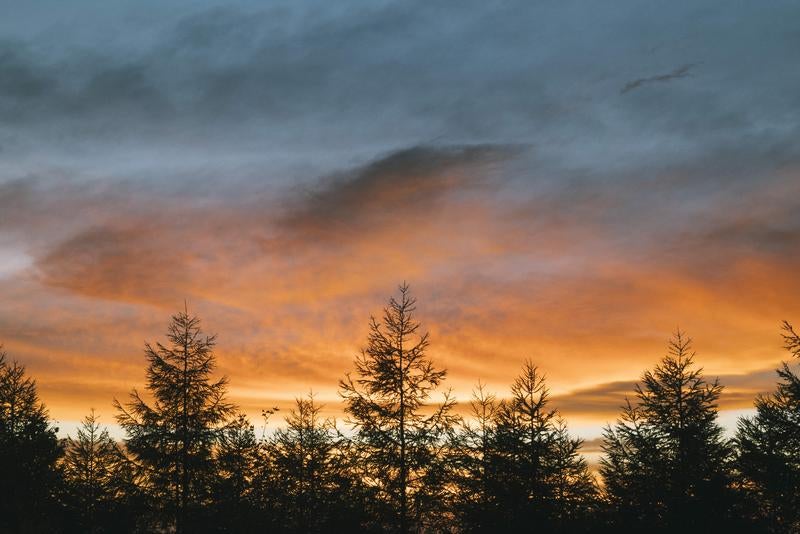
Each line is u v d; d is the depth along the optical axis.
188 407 31.06
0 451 31.70
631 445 29.41
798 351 28.06
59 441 34.53
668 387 28.86
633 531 27.56
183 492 29.53
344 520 28.69
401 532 27.92
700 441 27.62
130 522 29.34
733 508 26.97
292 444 37.44
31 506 30.91
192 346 32.19
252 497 32.62
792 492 28.22
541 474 28.06
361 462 28.70
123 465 29.81
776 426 30.34
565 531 27.89
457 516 28.50
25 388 34.47
